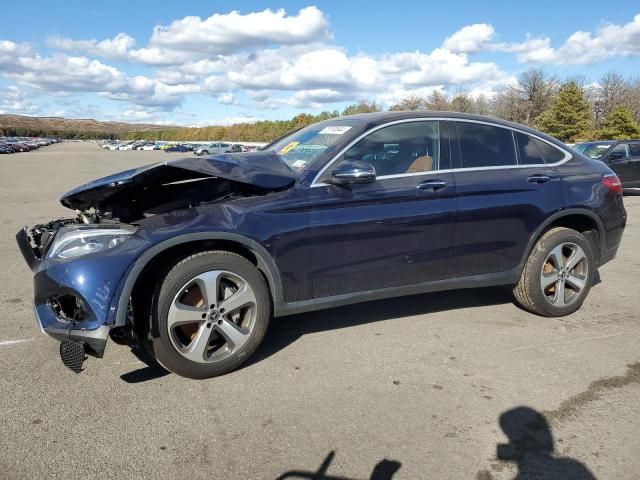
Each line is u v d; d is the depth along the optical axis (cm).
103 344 298
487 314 464
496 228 418
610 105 6450
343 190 366
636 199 1352
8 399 316
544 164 452
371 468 253
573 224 482
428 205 390
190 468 253
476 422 292
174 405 309
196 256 327
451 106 6550
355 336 413
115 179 351
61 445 270
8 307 484
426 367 360
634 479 245
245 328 347
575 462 258
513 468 253
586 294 466
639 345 399
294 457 261
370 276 381
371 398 318
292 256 352
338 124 420
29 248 344
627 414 301
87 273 300
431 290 411
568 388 331
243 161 362
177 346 325
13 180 2102
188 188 409
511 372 353
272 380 340
